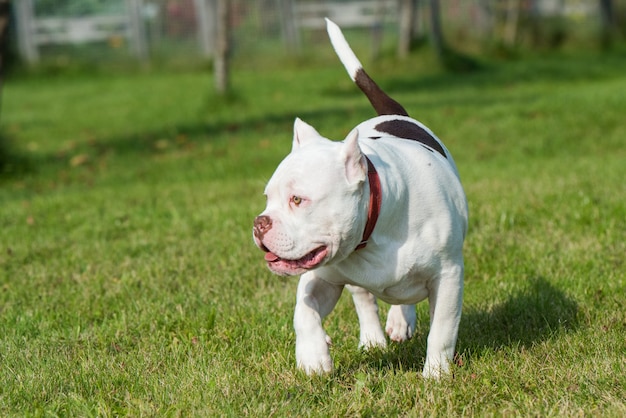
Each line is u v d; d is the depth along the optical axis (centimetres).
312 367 414
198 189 1004
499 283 593
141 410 394
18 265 710
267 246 368
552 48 2905
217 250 705
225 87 1734
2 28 1196
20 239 790
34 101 2022
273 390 413
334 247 373
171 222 822
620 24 3167
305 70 2522
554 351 459
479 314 534
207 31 2645
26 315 567
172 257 693
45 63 2533
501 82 2017
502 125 1348
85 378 447
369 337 488
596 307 535
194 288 621
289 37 2714
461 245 423
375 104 527
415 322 515
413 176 404
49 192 1091
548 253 653
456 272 416
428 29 2788
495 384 420
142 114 1706
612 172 943
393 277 400
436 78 2105
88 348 499
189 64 2602
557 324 509
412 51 2312
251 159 1196
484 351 462
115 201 950
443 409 393
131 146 1370
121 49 2606
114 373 453
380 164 391
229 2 1706
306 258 375
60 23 2562
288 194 368
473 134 1306
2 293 631
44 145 1427
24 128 1612
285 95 1903
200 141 1369
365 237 385
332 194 366
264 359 466
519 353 462
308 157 369
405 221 397
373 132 469
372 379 427
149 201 934
